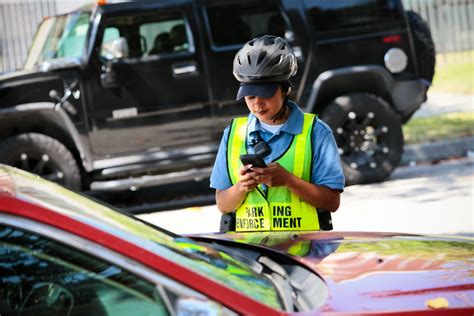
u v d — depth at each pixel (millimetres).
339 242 7945
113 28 23344
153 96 23391
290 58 9008
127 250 5715
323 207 9227
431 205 20984
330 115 23891
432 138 29344
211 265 6254
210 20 23703
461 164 26828
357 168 24219
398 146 24266
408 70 24484
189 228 20844
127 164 23312
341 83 24156
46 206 5836
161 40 23547
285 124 9297
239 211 9406
